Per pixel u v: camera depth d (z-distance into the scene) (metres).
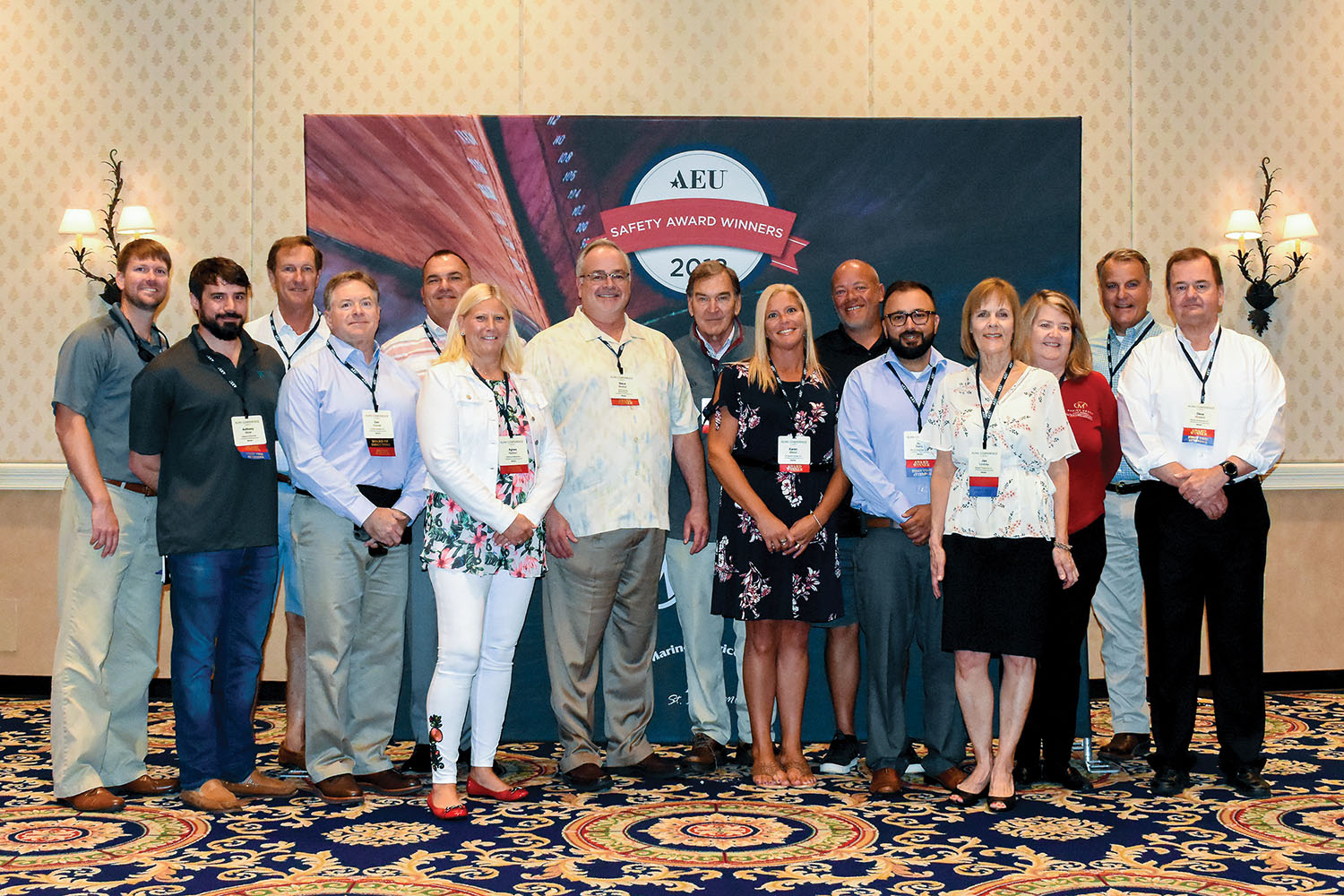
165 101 5.74
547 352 3.87
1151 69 5.93
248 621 3.66
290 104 5.75
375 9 5.75
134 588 3.66
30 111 5.76
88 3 5.74
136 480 3.60
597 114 5.74
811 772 3.94
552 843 3.16
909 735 4.46
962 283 4.69
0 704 5.42
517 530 3.40
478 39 5.77
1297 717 5.04
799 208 4.73
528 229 4.77
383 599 3.71
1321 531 5.96
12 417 5.77
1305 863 2.97
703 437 4.27
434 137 4.73
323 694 3.60
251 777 3.71
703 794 3.71
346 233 4.70
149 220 5.62
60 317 5.79
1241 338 3.77
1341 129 5.95
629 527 3.78
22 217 5.77
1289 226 5.88
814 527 3.68
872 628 3.76
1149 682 3.83
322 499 3.50
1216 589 3.72
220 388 3.49
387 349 4.11
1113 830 3.28
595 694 4.45
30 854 3.06
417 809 3.51
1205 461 3.70
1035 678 3.71
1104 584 4.37
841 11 5.83
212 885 2.80
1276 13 5.97
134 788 3.68
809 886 2.79
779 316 3.75
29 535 5.73
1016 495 3.48
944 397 3.62
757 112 5.81
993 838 3.20
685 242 4.76
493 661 3.59
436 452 3.40
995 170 4.68
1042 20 5.89
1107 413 3.80
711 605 4.09
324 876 2.87
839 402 3.97
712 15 5.80
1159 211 5.93
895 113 5.86
